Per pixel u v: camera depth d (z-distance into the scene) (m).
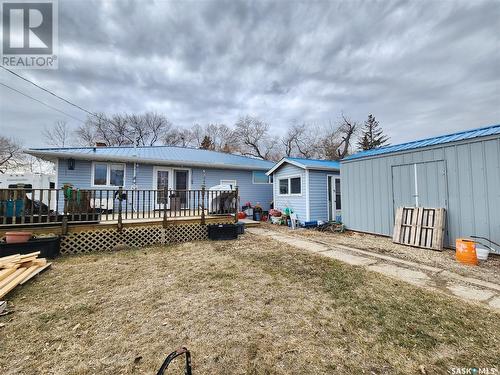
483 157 5.40
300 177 10.73
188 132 35.47
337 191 11.16
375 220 7.75
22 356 2.08
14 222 5.34
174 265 4.68
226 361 2.04
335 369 1.94
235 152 34.28
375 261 4.93
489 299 3.16
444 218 5.99
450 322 2.61
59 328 2.51
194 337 2.37
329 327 2.54
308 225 10.08
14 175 10.47
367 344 2.26
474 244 4.75
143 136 31.33
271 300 3.16
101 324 2.59
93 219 6.14
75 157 9.07
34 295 3.30
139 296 3.28
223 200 8.47
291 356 2.10
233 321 2.65
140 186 10.43
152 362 2.02
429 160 6.37
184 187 11.53
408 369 1.94
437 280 3.87
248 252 5.69
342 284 3.69
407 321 2.64
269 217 12.48
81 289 3.52
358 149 32.75
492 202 5.25
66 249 5.71
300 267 4.53
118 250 5.95
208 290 3.48
